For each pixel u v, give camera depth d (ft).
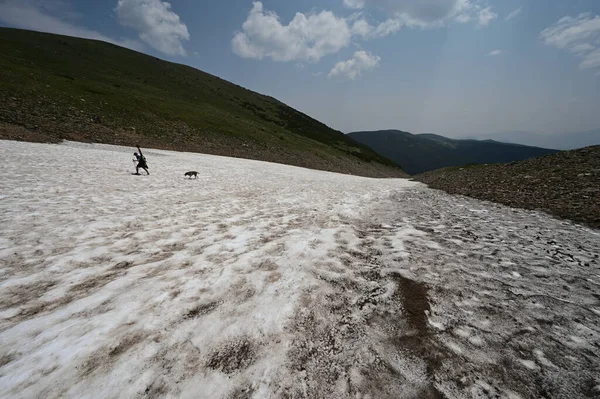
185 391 8.43
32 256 17.13
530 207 36.94
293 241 22.18
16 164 46.52
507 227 27.58
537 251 20.39
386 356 9.94
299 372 9.18
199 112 237.66
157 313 12.09
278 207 37.45
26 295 13.25
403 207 40.37
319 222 29.50
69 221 23.66
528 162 84.69
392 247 21.49
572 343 10.61
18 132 88.58
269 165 143.95
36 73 167.43
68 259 17.08
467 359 9.84
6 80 129.39
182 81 374.63
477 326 11.62
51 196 30.89
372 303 13.41
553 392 8.64
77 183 39.47
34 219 23.16
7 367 9.02
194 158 118.01
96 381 8.63
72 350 9.75
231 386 8.63
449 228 27.40
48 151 68.44
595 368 9.46
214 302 13.09
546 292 14.39
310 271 16.66
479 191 55.26
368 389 8.65
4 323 11.15
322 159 241.76
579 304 13.29
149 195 37.93
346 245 21.85
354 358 9.82
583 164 58.18
